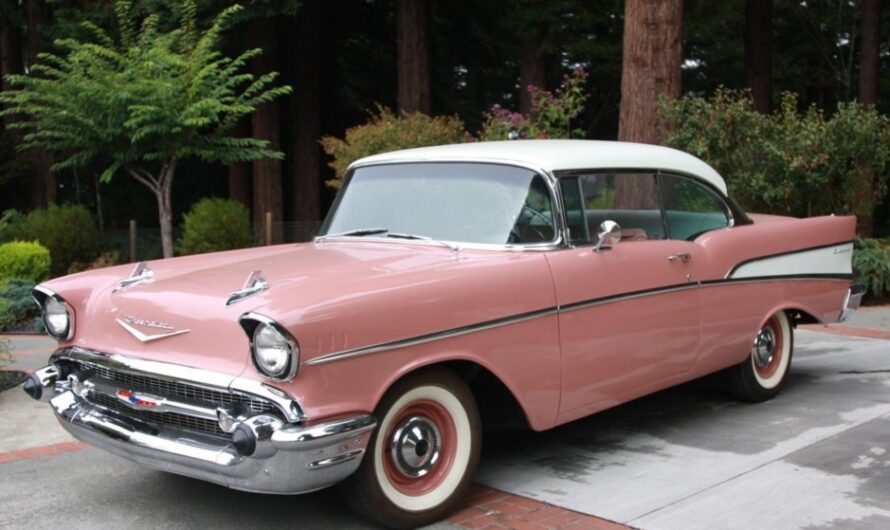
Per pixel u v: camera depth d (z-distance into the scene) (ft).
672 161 17.61
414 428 12.85
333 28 75.00
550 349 14.17
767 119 36.32
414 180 16.30
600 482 14.53
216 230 47.39
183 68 44.57
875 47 63.05
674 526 12.48
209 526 13.09
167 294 12.94
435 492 13.02
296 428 11.09
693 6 65.00
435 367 13.00
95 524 13.24
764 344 19.36
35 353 27.58
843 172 35.68
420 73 57.82
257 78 60.64
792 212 36.52
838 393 20.15
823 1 78.13
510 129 41.16
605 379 15.19
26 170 72.79
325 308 11.41
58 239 49.19
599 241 14.99
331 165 47.09
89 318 13.75
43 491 14.74
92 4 58.85
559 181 14.88
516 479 14.83
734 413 18.61
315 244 16.52
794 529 12.25
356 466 11.75
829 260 20.40
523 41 61.21
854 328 29.01
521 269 13.84
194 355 12.05
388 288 12.23
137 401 12.62
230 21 52.65
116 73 43.45
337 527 12.96
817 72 81.41
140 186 78.79
